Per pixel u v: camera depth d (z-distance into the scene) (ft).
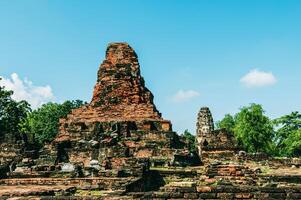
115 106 141.08
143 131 128.77
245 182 77.10
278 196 47.75
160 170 99.09
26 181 84.33
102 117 139.03
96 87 146.30
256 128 182.60
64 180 83.82
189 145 135.64
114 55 150.71
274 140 202.80
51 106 231.09
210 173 83.35
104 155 117.80
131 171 87.51
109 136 125.59
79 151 120.67
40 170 94.53
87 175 89.97
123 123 130.72
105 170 89.20
